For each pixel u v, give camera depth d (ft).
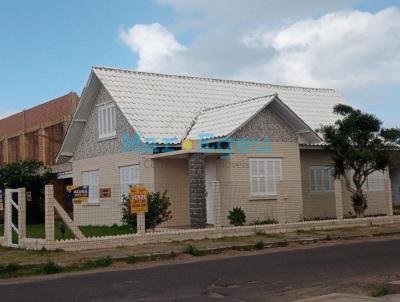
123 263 46.80
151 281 36.99
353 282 34.27
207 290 33.27
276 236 60.95
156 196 60.44
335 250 51.08
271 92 96.07
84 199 67.56
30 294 34.12
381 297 29.84
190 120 78.95
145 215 58.75
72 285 36.73
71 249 51.96
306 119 90.22
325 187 85.46
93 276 40.45
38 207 92.22
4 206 61.41
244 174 70.69
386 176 75.92
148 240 56.03
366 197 86.38
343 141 71.26
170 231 57.88
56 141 122.21
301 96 98.58
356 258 44.98
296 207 74.69
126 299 31.22
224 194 69.97
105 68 83.35
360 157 69.67
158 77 87.35
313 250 51.78
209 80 92.53
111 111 81.61
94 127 85.97
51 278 40.68
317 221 68.54
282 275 37.70
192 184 65.51
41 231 71.31
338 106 73.92
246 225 65.05
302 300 29.63
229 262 45.32
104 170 83.15
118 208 69.26
